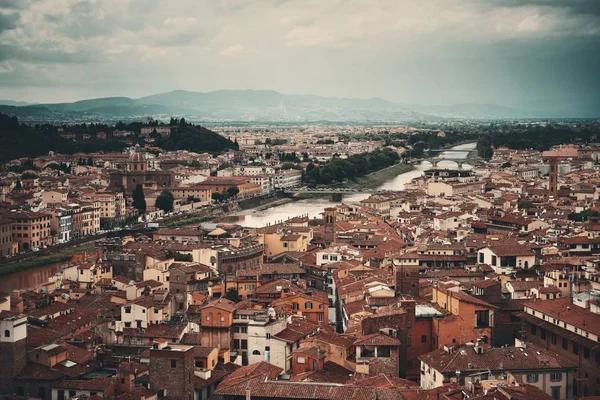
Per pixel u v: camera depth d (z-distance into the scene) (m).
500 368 188.38
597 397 175.12
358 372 198.75
